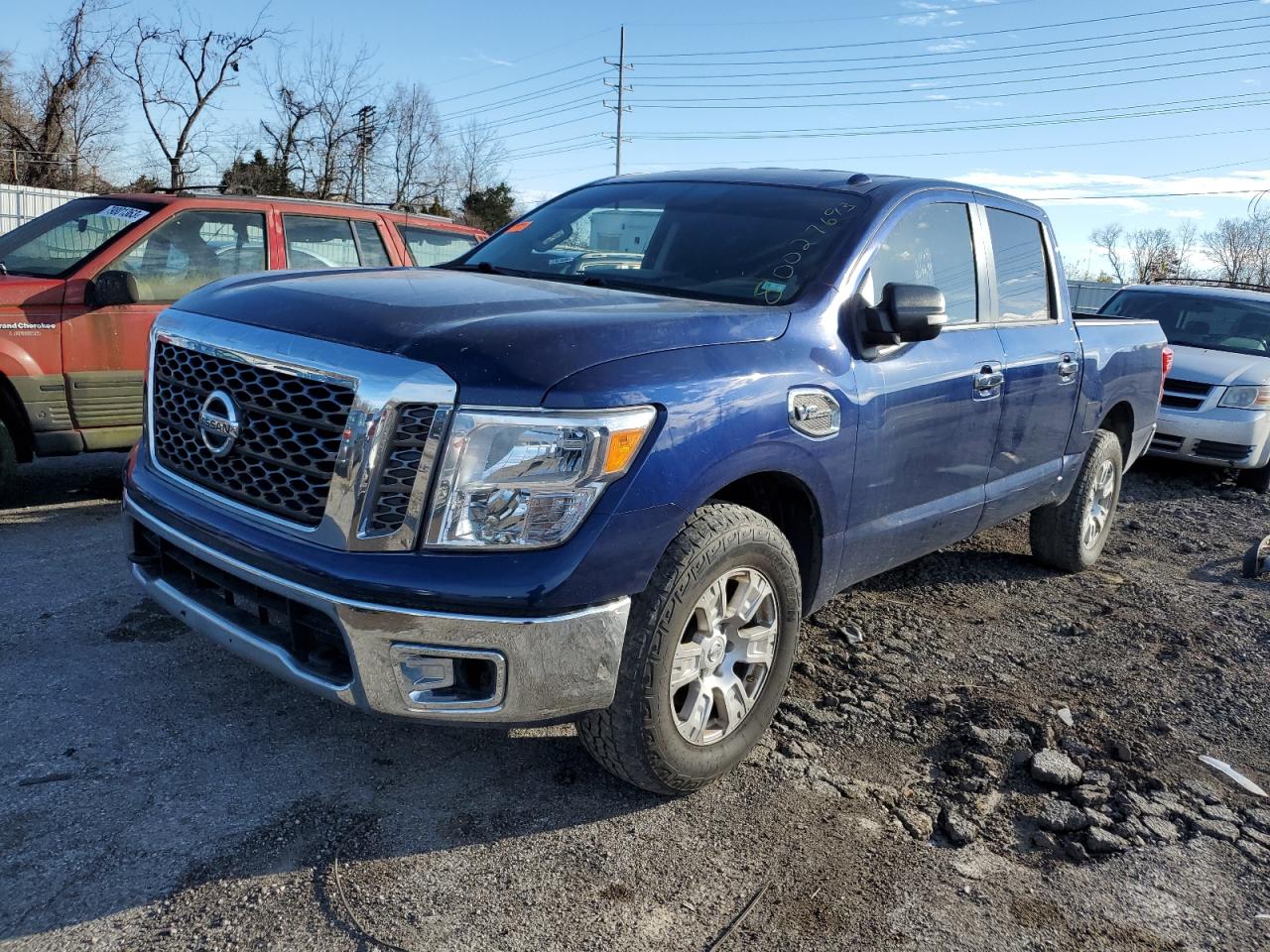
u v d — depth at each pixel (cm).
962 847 288
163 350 304
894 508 362
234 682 349
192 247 611
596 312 281
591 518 247
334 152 4112
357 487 239
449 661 242
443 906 242
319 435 248
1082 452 515
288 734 317
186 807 274
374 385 239
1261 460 859
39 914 228
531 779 302
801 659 408
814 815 296
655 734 271
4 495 539
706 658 287
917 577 537
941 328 332
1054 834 301
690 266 358
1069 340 476
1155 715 387
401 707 244
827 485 319
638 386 255
